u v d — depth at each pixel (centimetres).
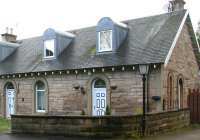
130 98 1981
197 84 2378
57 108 2311
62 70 2255
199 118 1969
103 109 2100
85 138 1388
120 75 2027
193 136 1444
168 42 1991
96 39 2256
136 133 1406
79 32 2658
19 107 2552
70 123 1442
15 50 2978
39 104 2452
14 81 2595
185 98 2164
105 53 2189
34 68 2459
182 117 1752
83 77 2189
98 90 2134
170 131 1606
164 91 1889
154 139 1355
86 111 2155
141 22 2348
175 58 2052
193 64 2336
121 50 2145
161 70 1881
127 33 2281
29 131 1544
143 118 1434
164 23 2202
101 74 2100
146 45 2069
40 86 2455
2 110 2680
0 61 2867
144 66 1462
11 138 1421
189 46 2280
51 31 2473
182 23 2109
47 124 1498
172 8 2420
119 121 1373
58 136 1450
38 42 2900
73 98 2228
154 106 1892
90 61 2186
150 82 1917
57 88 2317
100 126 1387
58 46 2450
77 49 2423
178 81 2088
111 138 1369
